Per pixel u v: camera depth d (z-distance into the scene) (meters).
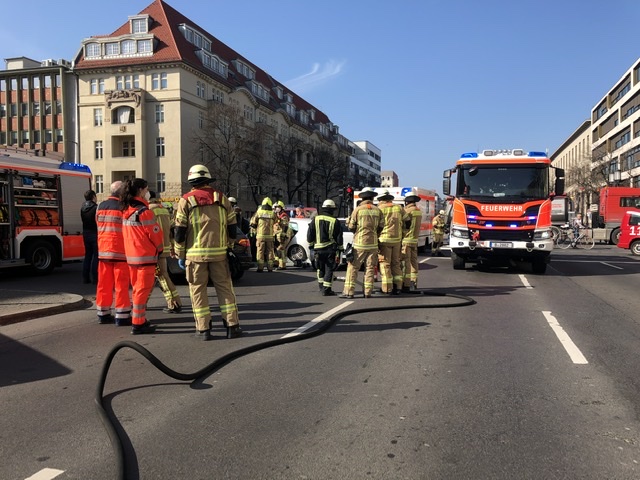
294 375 4.85
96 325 7.14
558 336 6.42
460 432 3.60
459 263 14.57
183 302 9.12
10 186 11.93
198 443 3.43
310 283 11.69
